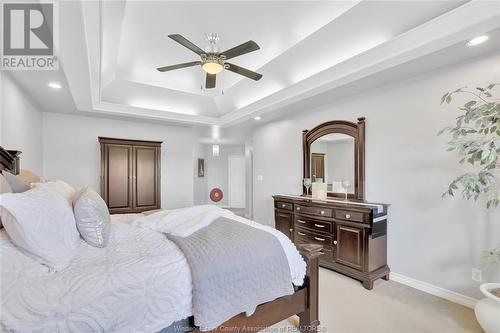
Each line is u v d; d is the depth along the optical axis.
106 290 1.08
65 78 2.69
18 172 2.29
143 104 4.53
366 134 3.13
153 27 2.72
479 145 1.71
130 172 4.61
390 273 2.84
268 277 1.54
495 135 2.10
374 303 2.29
